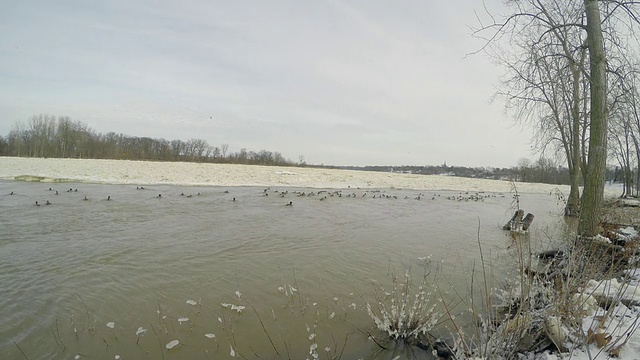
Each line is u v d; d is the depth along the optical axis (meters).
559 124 16.44
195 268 7.62
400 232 12.43
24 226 11.23
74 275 7.04
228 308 5.68
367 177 50.28
